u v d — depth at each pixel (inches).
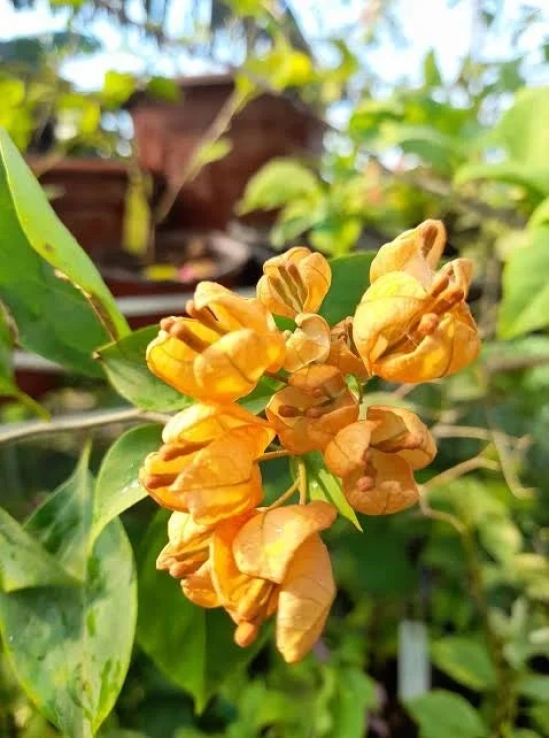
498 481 14.2
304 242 19.0
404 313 5.2
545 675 12.4
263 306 5.6
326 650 13.0
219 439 5.2
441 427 12.0
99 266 18.3
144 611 7.8
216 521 5.1
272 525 5.0
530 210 11.8
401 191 16.6
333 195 16.2
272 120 20.2
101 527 6.2
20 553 7.0
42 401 17.0
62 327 8.0
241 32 20.0
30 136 21.8
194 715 13.0
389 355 5.4
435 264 5.8
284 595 4.9
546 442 13.9
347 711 11.5
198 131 20.8
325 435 5.3
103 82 19.1
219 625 8.0
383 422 5.3
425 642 12.9
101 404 16.4
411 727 13.0
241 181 20.8
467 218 16.0
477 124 13.1
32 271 7.9
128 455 6.6
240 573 5.1
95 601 6.9
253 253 18.6
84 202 19.9
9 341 8.2
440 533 13.3
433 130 12.5
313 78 18.0
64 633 6.9
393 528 13.9
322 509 5.2
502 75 15.0
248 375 5.1
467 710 11.2
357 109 14.2
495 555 13.2
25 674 6.7
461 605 13.1
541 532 13.7
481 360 12.5
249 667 13.6
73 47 19.4
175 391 6.7
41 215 6.3
